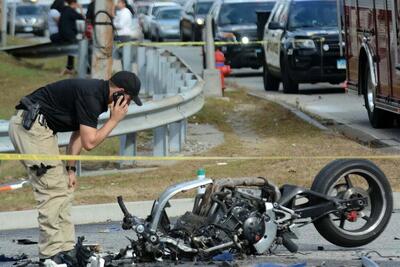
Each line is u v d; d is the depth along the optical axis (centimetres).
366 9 5209
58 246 2491
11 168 4275
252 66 8938
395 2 4641
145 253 2441
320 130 5116
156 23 14900
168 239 2434
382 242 2850
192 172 3931
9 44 11338
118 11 7831
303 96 7169
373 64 5112
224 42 8450
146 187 3653
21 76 7919
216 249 2452
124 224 2431
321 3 7394
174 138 4622
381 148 4522
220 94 6938
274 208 2498
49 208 2481
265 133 5147
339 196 2634
